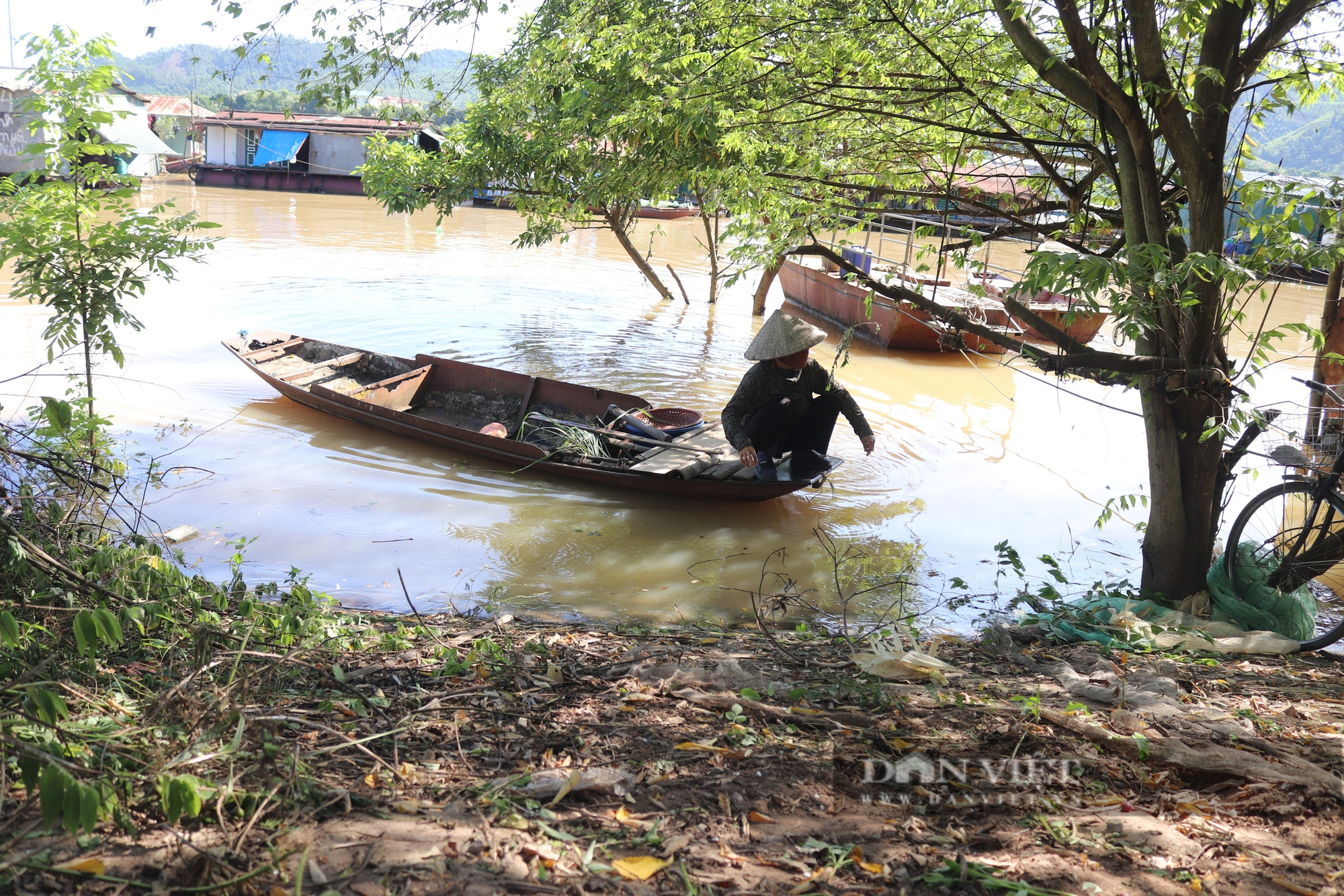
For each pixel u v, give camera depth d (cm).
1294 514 556
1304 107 600
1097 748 331
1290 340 1633
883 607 611
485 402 1027
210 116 4572
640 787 294
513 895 229
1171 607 573
